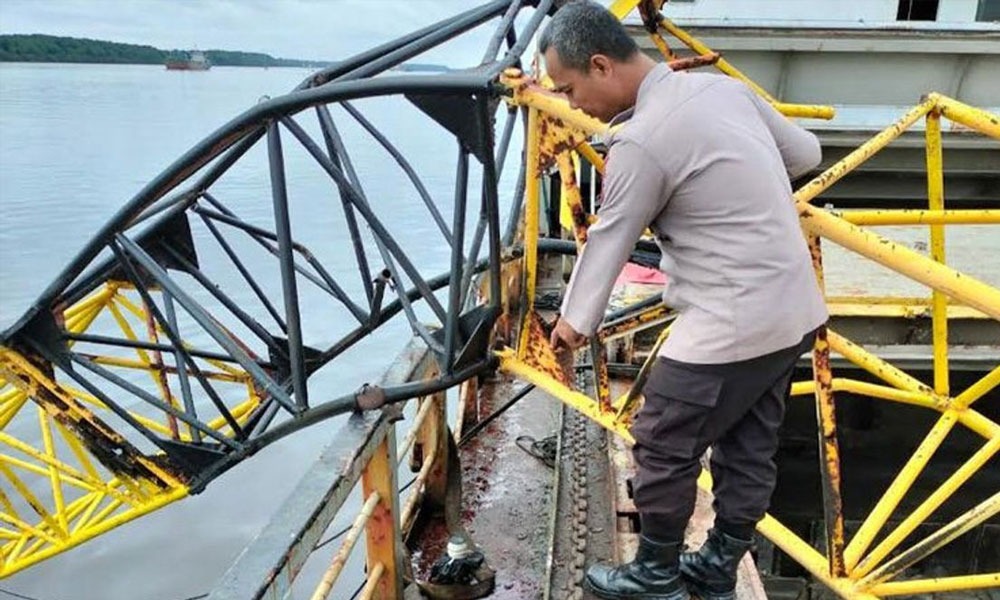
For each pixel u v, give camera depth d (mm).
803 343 2016
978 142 5152
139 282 3314
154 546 11859
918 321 3977
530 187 2828
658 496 2164
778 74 5387
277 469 14289
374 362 20469
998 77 5254
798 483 5062
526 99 2566
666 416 2053
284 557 2002
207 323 3209
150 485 3699
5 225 41219
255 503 13141
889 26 5109
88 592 10758
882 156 5477
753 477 2225
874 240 1892
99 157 74875
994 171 5426
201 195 3840
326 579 2268
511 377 5148
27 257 32938
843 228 1921
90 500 4816
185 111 155250
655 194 1852
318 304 24719
